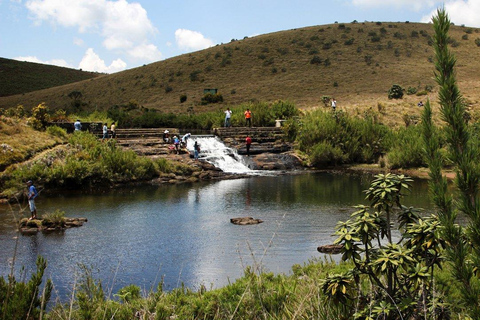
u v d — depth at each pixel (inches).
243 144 1413.6
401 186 180.1
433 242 162.2
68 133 1232.8
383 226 179.3
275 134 1505.9
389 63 3427.7
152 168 1061.8
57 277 380.5
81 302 185.2
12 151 909.2
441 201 114.3
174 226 590.2
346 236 167.5
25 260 437.1
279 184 995.3
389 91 2477.9
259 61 3710.6
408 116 1766.7
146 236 535.2
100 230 570.6
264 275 307.3
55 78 4579.2
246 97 2913.4
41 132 1113.4
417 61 3479.3
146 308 207.6
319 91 2891.2
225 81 3383.4
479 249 107.7
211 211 692.7
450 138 110.0
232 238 518.0
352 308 173.2
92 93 3609.7
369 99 2460.6
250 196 833.5
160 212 689.6
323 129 1384.1
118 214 674.8
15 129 1039.0
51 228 577.9
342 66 3412.9
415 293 170.7
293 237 514.6
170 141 1326.3
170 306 231.8
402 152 1221.1
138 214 674.2
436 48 112.0
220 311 232.4
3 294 152.0
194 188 948.6
